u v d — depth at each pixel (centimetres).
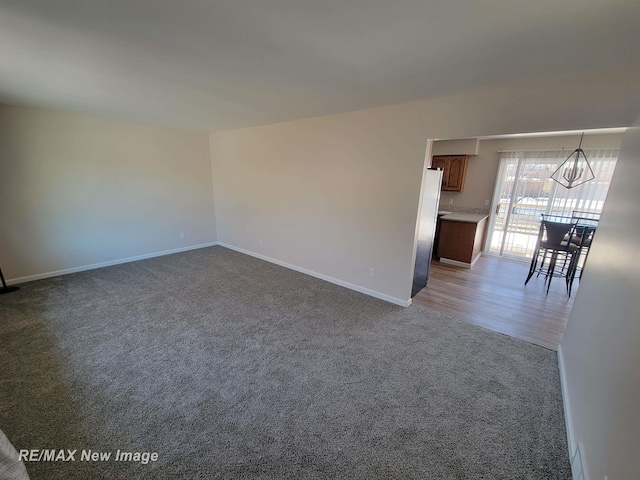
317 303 330
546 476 141
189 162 525
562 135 451
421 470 144
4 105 333
